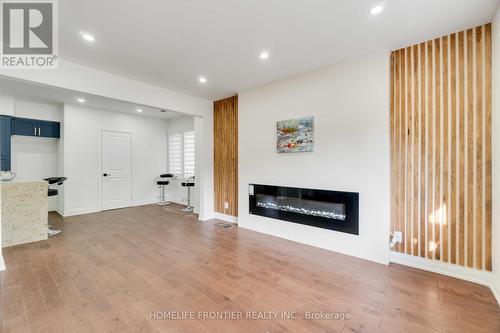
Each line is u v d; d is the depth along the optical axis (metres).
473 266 2.34
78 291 2.20
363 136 2.88
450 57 2.43
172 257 2.98
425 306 1.97
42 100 4.88
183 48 2.70
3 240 3.32
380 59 2.75
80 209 5.36
